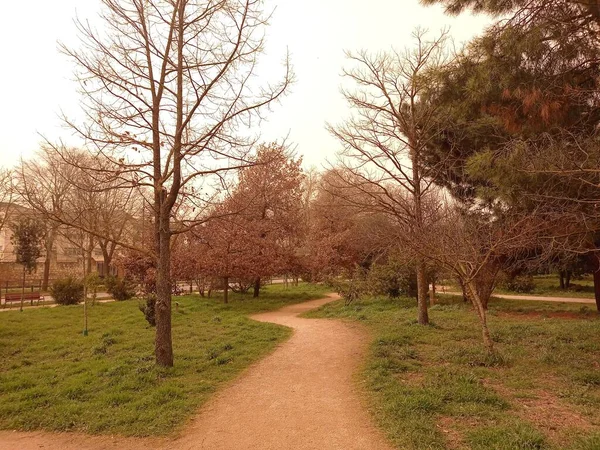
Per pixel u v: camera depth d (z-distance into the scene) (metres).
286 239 24.66
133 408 6.52
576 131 7.47
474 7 8.57
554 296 24.27
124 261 24.25
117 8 8.60
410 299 19.67
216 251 20.25
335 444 5.09
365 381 7.54
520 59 7.45
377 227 13.30
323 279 24.89
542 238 8.09
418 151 12.45
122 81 8.77
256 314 18.56
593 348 9.15
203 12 9.03
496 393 6.40
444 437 4.98
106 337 12.60
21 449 5.47
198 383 7.75
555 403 6.00
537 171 6.66
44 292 34.06
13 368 9.91
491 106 8.10
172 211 10.45
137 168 8.84
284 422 5.89
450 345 10.05
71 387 7.56
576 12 7.13
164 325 8.86
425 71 11.52
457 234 8.73
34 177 24.20
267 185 18.62
